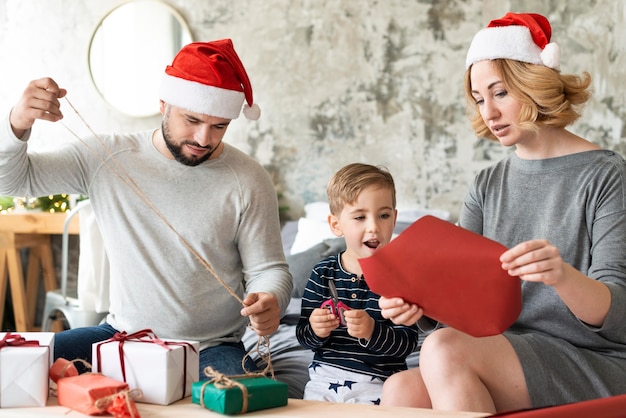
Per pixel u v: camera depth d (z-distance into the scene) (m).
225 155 2.08
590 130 3.71
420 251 1.41
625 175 1.78
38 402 1.37
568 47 3.70
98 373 1.44
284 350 2.39
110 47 4.09
